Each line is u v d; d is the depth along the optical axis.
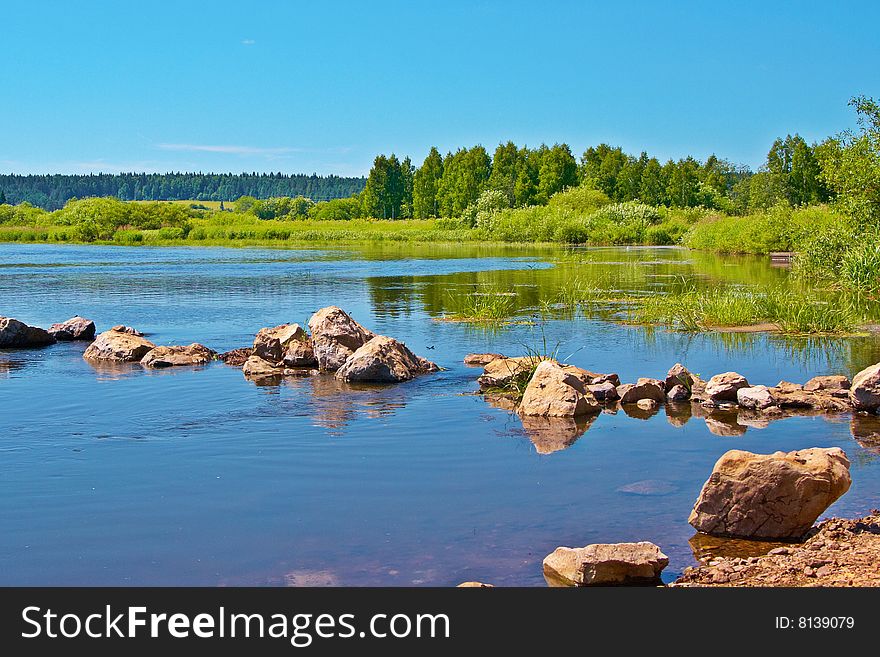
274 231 95.81
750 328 21.44
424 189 131.00
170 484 9.30
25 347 19.69
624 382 14.96
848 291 26.69
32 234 97.19
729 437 11.28
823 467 7.82
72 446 10.84
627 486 9.21
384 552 7.43
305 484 9.30
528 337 20.14
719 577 6.87
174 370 16.48
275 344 17.52
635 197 120.69
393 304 27.47
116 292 32.34
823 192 97.00
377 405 13.25
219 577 6.98
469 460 10.23
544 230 81.56
